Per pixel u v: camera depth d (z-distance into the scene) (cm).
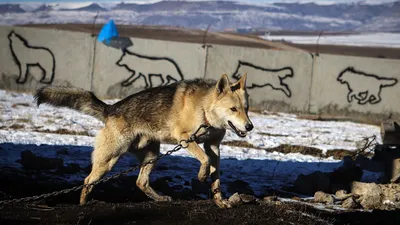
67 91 794
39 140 1312
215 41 6147
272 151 1426
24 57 2542
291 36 11594
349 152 1427
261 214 711
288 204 807
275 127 1942
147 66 2548
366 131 2052
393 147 1160
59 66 2550
